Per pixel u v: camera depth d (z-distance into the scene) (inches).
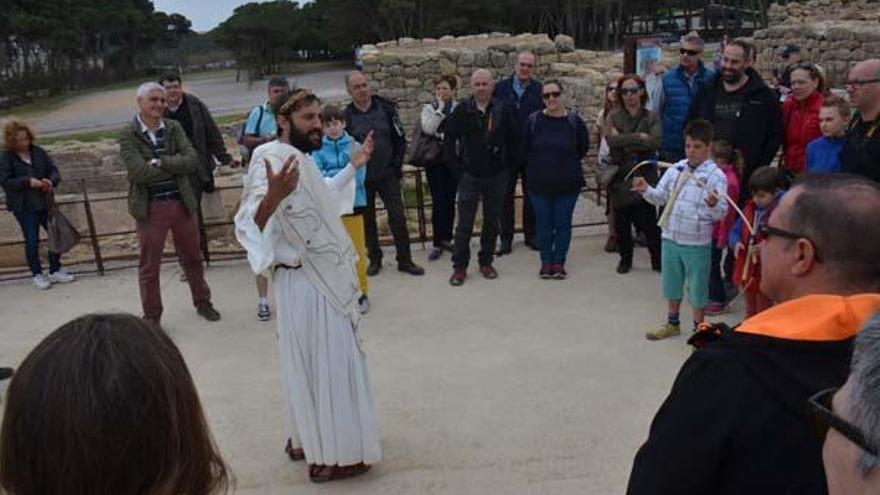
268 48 2613.2
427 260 304.7
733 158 231.9
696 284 212.5
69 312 267.9
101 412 46.0
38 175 288.8
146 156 231.8
